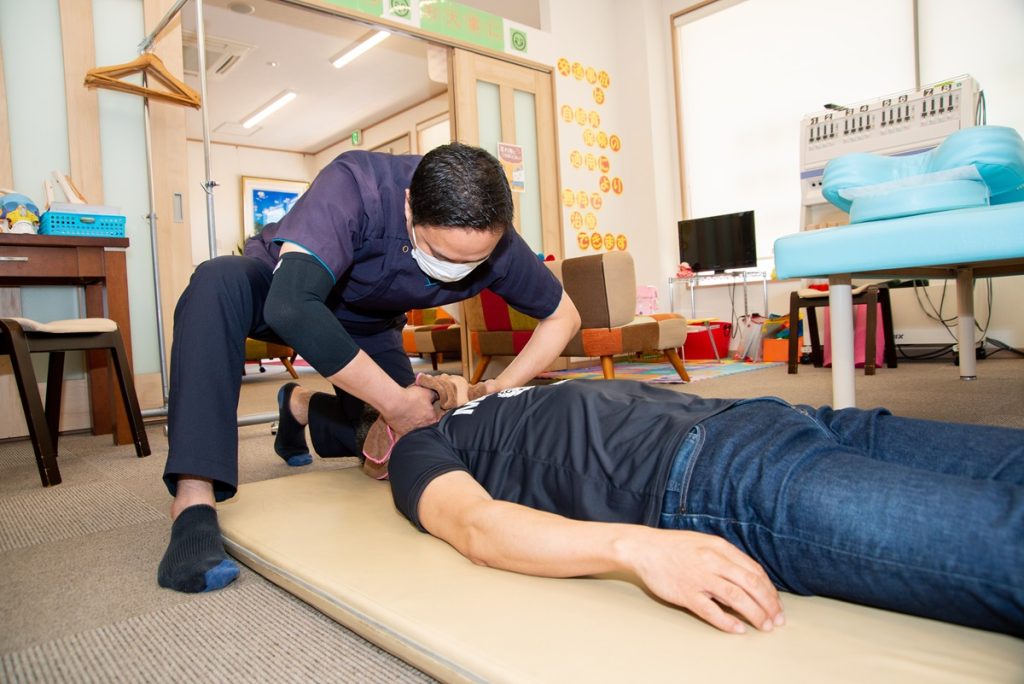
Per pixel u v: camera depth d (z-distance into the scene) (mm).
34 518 1412
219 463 1017
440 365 5938
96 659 737
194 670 703
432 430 1018
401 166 1225
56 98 2779
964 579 514
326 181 1116
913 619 638
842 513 579
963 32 4105
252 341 4809
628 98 5656
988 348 4090
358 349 1019
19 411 2686
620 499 759
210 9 5398
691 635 624
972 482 544
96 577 1012
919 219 1147
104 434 2729
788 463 640
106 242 2289
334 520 1082
